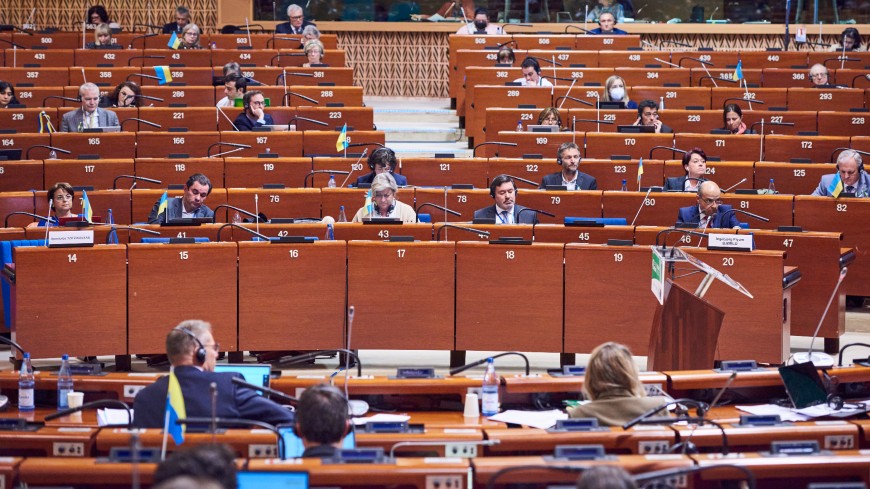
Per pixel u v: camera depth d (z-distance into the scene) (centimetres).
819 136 1430
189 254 949
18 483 463
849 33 2005
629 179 1345
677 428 548
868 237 1160
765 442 537
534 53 1883
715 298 952
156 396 580
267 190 1228
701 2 2292
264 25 2312
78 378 662
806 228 1177
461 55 1881
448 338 967
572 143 1291
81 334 938
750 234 951
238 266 957
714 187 1128
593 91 1658
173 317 949
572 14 2300
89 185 1330
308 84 1753
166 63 1867
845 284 1102
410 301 966
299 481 436
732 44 2295
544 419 623
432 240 1066
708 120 1564
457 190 1237
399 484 456
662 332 809
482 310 964
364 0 2317
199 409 575
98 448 531
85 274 935
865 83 1806
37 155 1416
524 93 1659
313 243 962
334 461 465
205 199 1222
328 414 492
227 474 399
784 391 673
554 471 463
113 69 1761
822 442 541
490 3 2311
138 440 511
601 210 1216
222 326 957
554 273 956
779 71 1798
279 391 656
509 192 1141
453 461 468
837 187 1162
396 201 1160
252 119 1512
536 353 1032
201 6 2338
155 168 1341
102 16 2156
